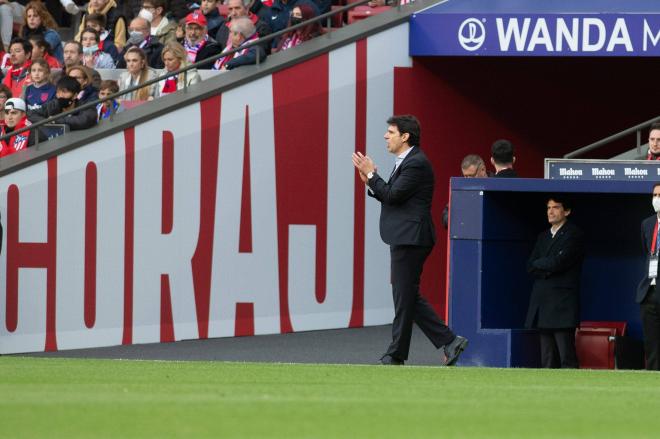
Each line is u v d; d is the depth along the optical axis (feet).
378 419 71.82
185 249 170.30
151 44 192.85
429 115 180.34
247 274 172.55
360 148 176.45
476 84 182.09
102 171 167.53
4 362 116.57
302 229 174.60
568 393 86.79
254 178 172.55
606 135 187.32
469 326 143.33
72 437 64.64
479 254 142.82
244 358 150.30
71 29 229.25
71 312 166.81
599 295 155.22
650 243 133.90
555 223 139.74
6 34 216.13
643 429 69.05
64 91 174.70
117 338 168.04
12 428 67.36
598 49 173.06
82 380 94.07
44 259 165.89
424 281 181.78
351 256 176.45
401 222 126.62
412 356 150.00
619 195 150.41
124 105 176.76
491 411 75.72
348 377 98.58
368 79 176.96
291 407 76.28
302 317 174.91
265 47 179.01
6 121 174.60
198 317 170.81
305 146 174.40
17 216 164.96
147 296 169.17
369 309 177.58
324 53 174.91
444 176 181.37
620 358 144.56
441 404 78.79
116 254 168.04
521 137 184.85
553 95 185.26
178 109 169.58
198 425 68.74
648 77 185.88
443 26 175.83
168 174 169.48
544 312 139.54
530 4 175.32
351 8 186.29
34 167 165.27
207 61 171.42
